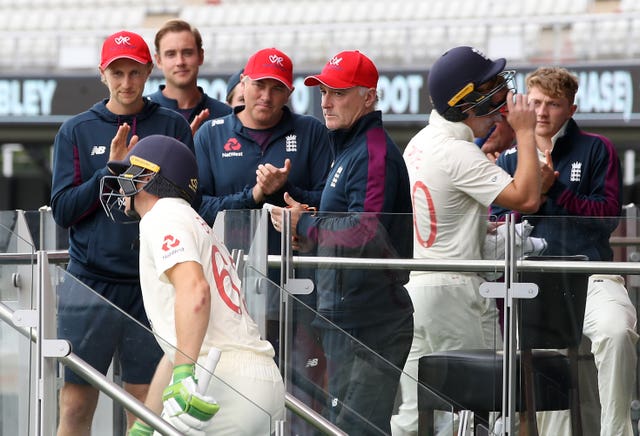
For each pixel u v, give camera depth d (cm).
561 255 1205
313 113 3609
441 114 1212
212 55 3878
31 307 988
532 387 1204
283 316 1082
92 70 3891
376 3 4616
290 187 1330
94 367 964
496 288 1198
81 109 3712
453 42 4150
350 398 1078
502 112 1227
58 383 982
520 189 1170
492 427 1201
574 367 1209
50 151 4344
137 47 1267
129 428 945
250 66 1393
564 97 1434
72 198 1219
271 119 1398
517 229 1198
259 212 1155
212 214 1334
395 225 1172
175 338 931
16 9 4894
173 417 885
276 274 1187
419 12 4556
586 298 1205
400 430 1079
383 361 1080
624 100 3362
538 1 4416
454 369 1192
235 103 1709
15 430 994
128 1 4856
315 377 1077
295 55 3872
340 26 3797
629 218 1200
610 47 3762
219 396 904
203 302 896
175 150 974
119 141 1181
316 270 1173
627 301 1203
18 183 4494
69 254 1278
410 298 1181
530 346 1203
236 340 946
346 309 1173
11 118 3731
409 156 1240
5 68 3925
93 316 964
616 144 3534
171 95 1658
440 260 1184
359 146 1197
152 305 948
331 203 1216
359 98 1208
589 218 1199
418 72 3506
